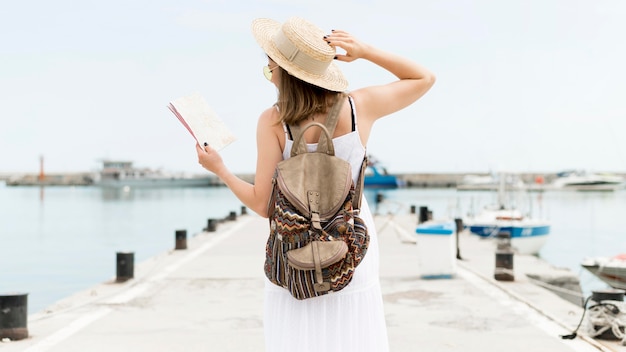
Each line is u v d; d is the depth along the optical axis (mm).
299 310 2818
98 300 9219
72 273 18016
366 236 2709
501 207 27062
